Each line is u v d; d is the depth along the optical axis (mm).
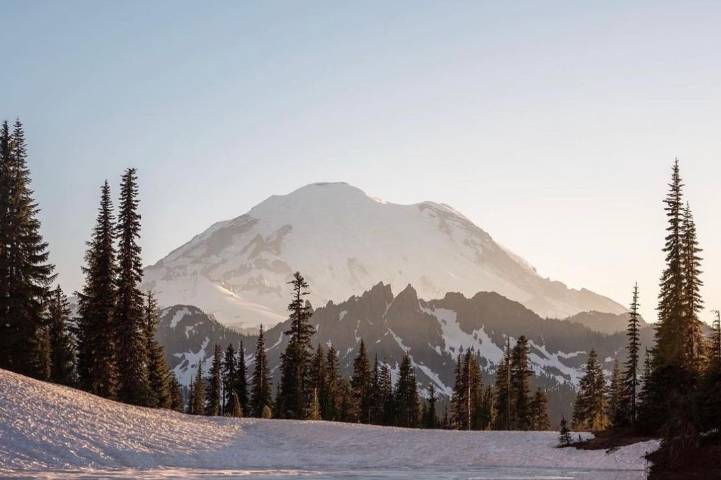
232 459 51719
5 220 67812
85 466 44688
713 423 49500
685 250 66312
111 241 73750
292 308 95188
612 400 112000
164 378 96625
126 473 43406
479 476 45438
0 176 68250
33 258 68875
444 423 130000
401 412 119312
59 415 53094
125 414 59000
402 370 122750
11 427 48250
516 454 53906
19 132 70188
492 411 120375
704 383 52406
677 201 67000
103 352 73062
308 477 44656
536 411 116750
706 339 66000
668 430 49062
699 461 45188
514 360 115250
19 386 57188
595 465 49562
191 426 60469
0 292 66562
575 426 118750
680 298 65625
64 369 87250
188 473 44844
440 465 51500
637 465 48250
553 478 44219
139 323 73750
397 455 54938
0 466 41938
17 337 66625
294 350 94438
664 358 65000
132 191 73562
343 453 55906
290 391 95312
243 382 106500
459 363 119938
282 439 60219
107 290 72938
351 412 114500
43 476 40250
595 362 116375
